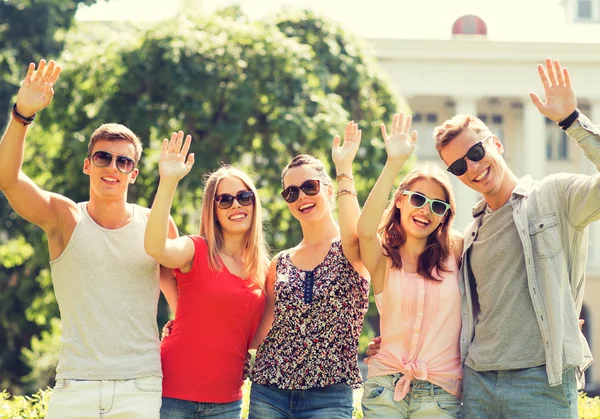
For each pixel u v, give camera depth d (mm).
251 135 13227
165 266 4121
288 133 12930
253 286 4270
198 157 12797
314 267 4203
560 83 3965
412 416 4055
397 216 4328
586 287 22938
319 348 4070
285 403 4098
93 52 13805
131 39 13430
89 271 4000
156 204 3938
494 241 4059
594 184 3807
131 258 4066
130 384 3938
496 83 22609
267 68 13383
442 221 4250
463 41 22359
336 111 13719
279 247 12984
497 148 4270
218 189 4309
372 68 15469
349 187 4258
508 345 3934
